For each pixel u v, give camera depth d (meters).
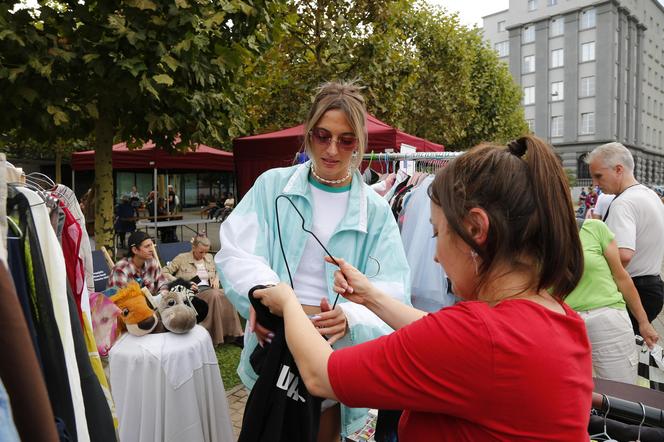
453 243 0.90
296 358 0.99
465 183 0.86
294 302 1.15
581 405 0.79
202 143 4.46
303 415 1.37
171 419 2.28
